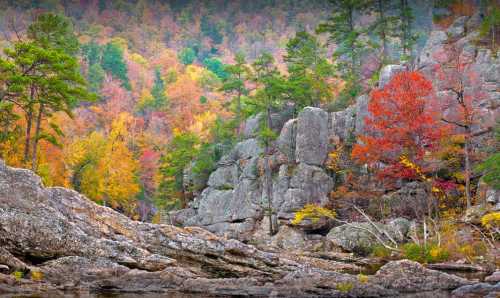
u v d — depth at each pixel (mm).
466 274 23641
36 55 42344
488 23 51312
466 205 40625
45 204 20000
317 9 190125
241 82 61125
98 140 79062
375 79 56250
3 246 18656
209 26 198250
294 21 189000
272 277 20000
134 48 169750
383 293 17641
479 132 44344
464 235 32562
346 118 50906
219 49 180500
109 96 120625
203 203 55188
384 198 43438
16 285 16750
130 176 73188
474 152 42906
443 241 31078
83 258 18781
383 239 36344
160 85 138250
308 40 62031
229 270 20406
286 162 48906
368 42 60156
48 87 43844
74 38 59031
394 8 62844
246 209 50062
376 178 43594
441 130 41250
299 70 58469
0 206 19047
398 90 43031
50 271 17938
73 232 19641
